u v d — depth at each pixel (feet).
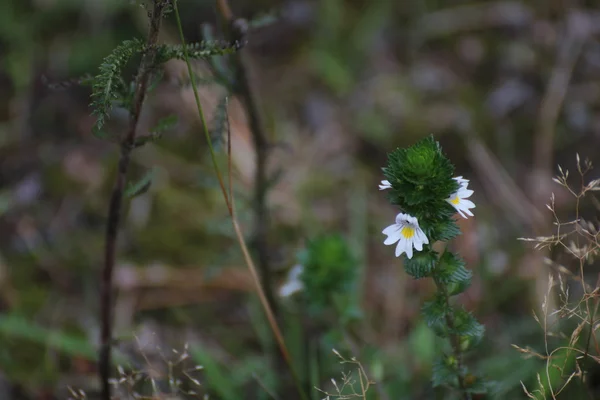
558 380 1.81
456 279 1.64
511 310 2.03
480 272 2.04
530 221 2.13
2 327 1.95
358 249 2.09
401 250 1.62
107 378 1.77
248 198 1.89
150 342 1.99
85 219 2.19
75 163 2.31
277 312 1.91
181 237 2.14
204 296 2.08
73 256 2.12
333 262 1.87
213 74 1.77
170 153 2.33
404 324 2.03
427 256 1.64
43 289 2.08
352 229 2.14
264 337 1.98
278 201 2.22
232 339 2.02
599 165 2.23
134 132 1.66
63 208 2.20
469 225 2.09
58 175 2.28
